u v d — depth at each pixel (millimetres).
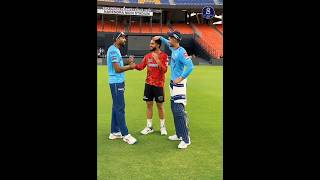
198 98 11562
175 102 5738
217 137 6520
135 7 38438
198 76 19141
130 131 7062
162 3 41094
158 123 7914
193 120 8125
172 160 5176
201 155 5410
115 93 5969
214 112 9141
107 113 8906
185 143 5801
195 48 37875
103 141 6215
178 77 5711
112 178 4469
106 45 33344
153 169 4812
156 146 5918
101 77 17484
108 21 39375
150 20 38719
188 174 4621
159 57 6598
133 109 9523
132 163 5055
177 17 43062
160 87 6660
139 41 31750
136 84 15266
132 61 6070
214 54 33594
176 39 5594
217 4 40531
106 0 39750
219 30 41125
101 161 5113
